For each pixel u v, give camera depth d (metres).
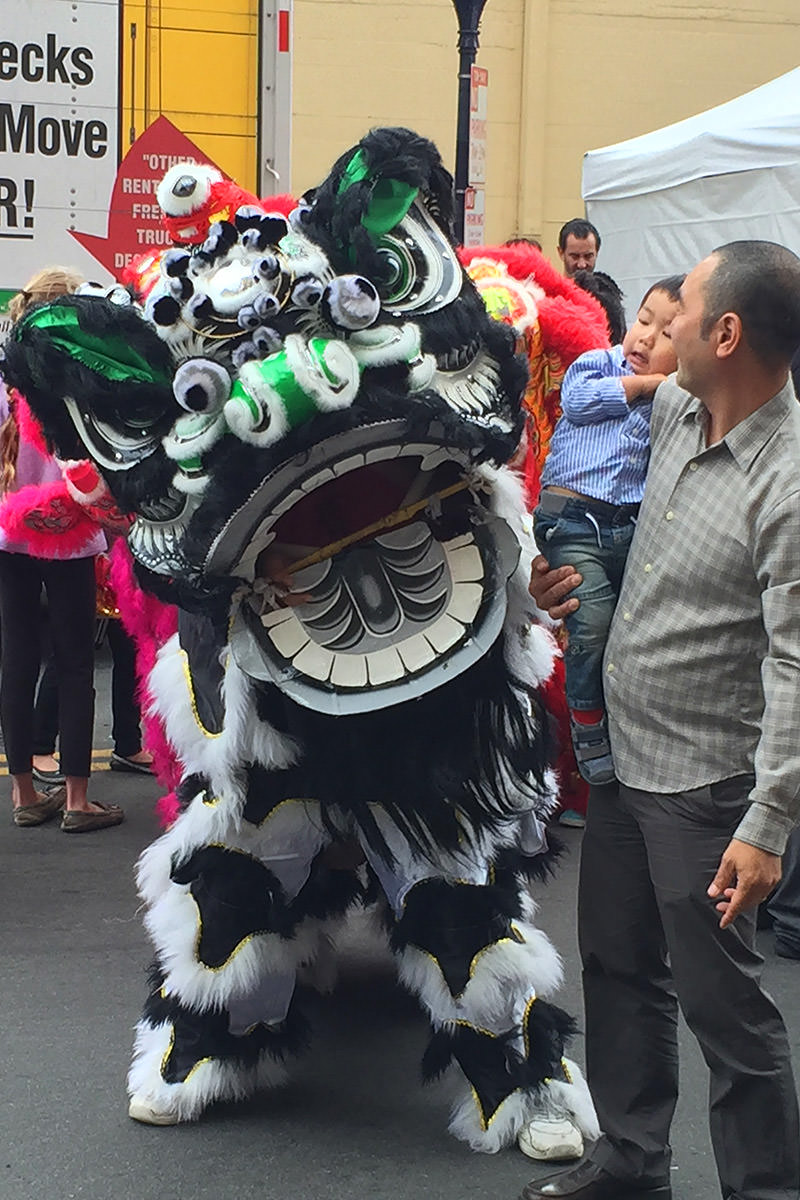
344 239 2.82
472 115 9.76
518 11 16.12
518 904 3.20
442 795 3.01
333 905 3.40
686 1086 3.63
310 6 15.38
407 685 2.89
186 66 6.37
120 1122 3.38
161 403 2.81
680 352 2.55
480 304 2.92
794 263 2.49
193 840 3.14
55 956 4.45
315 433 2.65
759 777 2.44
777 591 2.46
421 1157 3.21
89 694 5.66
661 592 2.61
